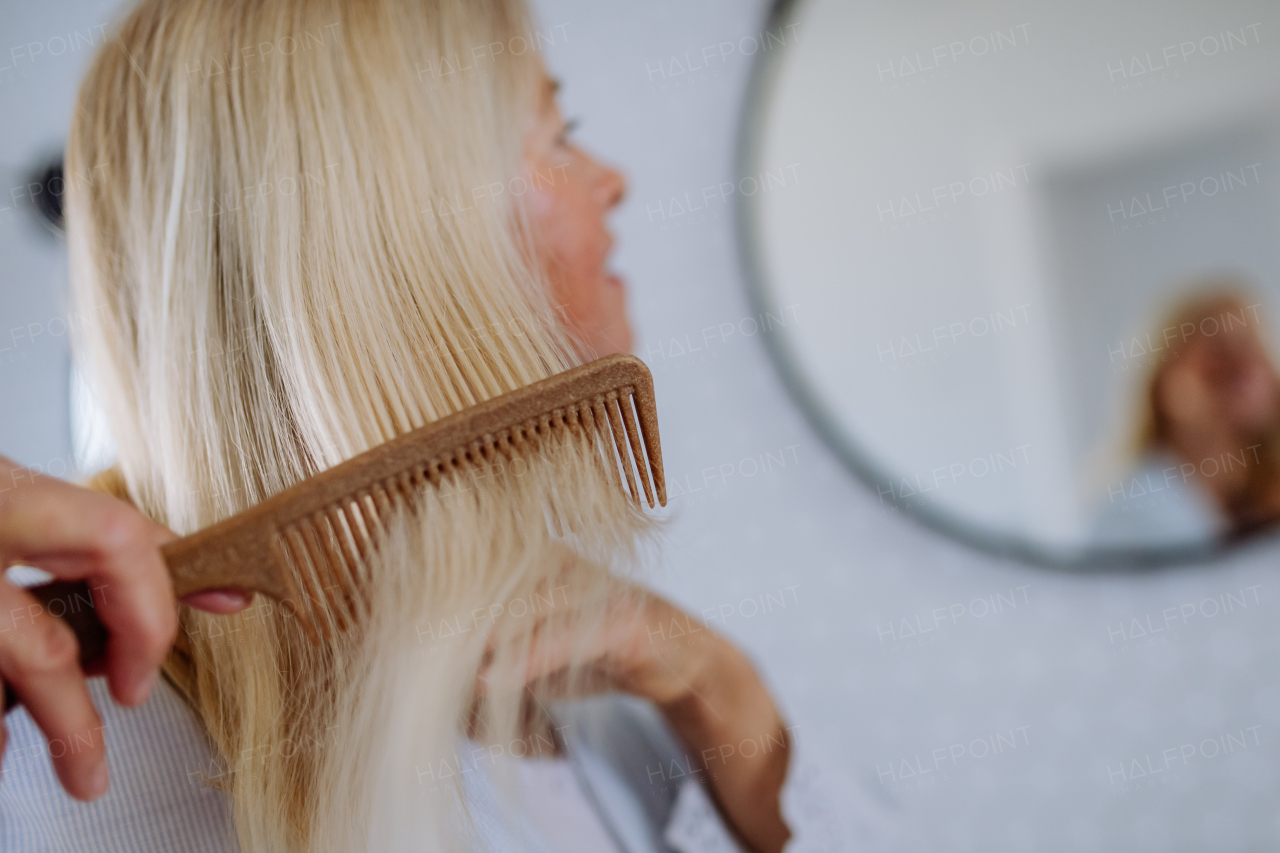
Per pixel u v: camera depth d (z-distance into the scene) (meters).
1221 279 0.92
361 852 0.35
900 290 0.94
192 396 0.39
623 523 0.34
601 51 0.95
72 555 0.25
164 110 0.39
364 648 0.34
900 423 0.95
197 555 0.27
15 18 0.86
